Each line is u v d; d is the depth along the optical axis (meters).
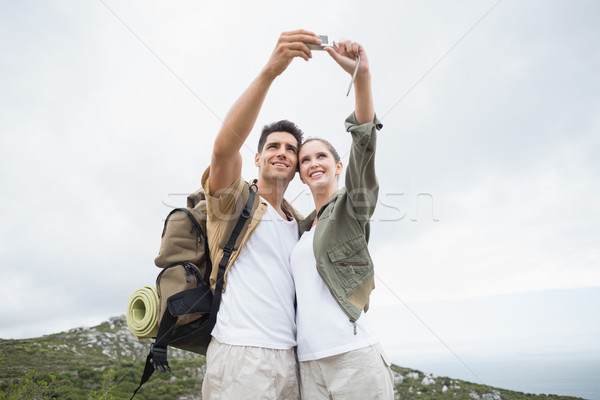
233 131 2.47
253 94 2.42
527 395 15.79
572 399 15.91
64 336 20.00
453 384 15.75
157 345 2.63
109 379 14.01
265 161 3.04
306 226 3.02
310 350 2.46
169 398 14.70
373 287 2.79
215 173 2.66
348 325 2.46
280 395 2.49
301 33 2.31
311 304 2.54
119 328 22.33
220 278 2.65
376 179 2.65
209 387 2.49
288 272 2.77
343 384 2.34
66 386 13.73
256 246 2.74
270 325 2.48
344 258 2.60
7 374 13.62
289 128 3.15
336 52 2.39
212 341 2.60
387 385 2.45
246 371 2.34
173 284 2.73
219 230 2.73
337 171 3.15
